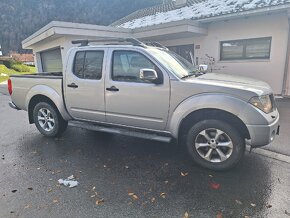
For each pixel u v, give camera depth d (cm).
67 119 510
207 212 279
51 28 1149
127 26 1612
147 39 1332
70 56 475
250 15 980
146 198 307
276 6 875
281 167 381
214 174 365
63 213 281
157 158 423
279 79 993
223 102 349
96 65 448
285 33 945
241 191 318
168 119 393
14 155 446
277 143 477
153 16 1620
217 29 1141
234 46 1110
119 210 285
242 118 343
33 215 278
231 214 275
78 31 1181
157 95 392
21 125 660
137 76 411
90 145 488
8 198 311
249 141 359
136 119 421
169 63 408
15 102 571
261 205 289
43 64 1778
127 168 388
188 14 1279
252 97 343
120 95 423
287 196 305
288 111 727
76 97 475
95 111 461
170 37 1273
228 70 1138
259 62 1034
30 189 331
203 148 383
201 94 365
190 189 325
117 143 496
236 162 362
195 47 1240
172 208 287
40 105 533
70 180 353
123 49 421
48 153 452
